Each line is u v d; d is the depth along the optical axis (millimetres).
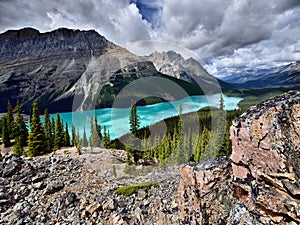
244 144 4195
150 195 8805
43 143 26438
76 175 13492
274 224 3480
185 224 5117
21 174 13680
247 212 3941
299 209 3223
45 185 12742
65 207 10023
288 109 3906
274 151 3592
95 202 9414
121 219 7906
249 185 4141
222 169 5109
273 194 3551
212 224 4734
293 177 3352
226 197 4809
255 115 4172
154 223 7086
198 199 5086
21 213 9797
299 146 3549
